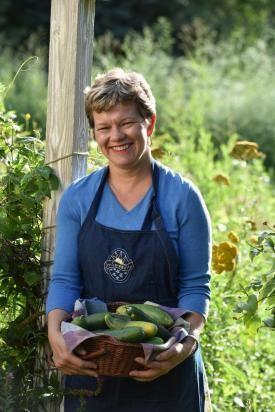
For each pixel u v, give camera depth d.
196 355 3.80
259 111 11.93
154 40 18.50
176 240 3.69
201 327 3.68
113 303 3.67
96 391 3.69
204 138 9.05
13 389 4.15
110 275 3.69
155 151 5.85
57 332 3.64
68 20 4.14
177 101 11.70
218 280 5.19
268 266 5.70
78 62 4.15
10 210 4.21
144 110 3.65
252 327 4.04
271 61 14.47
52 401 4.14
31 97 12.73
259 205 6.75
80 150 4.20
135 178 3.71
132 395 3.71
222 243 4.93
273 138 11.65
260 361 5.43
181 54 18.70
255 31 18.50
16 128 4.36
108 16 19.11
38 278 4.18
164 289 3.71
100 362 3.46
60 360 3.55
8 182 4.20
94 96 3.62
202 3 20.03
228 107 11.91
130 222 3.70
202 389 3.86
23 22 18.66
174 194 3.69
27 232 4.24
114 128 3.62
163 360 3.44
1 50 17.12
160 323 3.55
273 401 5.01
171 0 19.66
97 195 3.74
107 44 14.80
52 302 3.74
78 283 3.80
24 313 4.33
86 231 3.72
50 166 4.21
